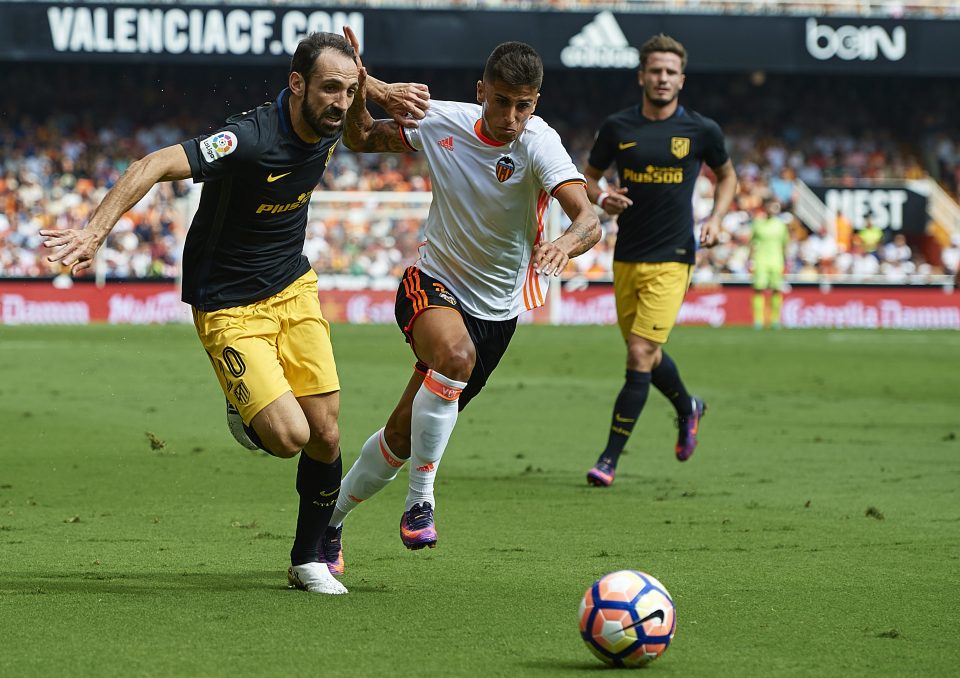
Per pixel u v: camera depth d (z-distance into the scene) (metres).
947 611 10.91
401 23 71.44
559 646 9.58
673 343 55.72
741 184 80.94
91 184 76.69
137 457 21.73
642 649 8.82
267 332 11.77
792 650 9.52
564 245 11.88
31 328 61.47
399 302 13.14
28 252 72.25
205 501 17.38
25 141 77.50
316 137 11.34
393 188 80.12
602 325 69.12
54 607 10.80
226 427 26.17
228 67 80.88
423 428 12.12
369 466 12.52
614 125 20.38
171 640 9.64
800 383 37.94
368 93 12.80
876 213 80.38
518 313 13.63
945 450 23.56
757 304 67.94
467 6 71.81
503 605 11.05
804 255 77.88
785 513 16.66
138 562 13.05
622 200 13.13
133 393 32.97
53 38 69.38
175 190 73.81
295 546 11.77
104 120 79.75
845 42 74.12
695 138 20.27
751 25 73.62
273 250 11.77
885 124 85.19
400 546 14.23
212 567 12.82
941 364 45.22
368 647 9.48
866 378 39.75
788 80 84.38
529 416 29.05
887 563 13.23
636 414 19.44
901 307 73.00
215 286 11.68
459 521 15.98
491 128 12.48
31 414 27.97
